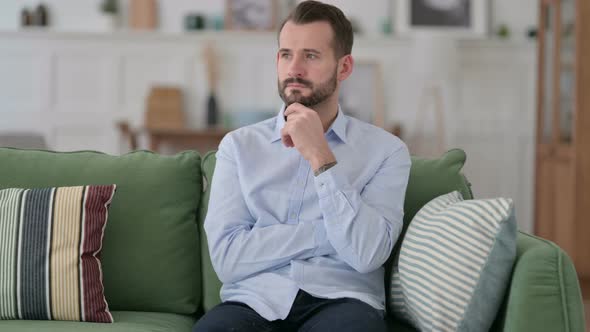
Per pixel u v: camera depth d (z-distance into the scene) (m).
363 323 1.60
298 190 1.89
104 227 1.96
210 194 1.96
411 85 6.02
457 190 2.11
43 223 1.88
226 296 1.89
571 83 4.59
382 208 1.84
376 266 1.76
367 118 5.98
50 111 5.81
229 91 5.94
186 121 5.93
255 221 1.92
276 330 1.75
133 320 1.89
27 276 1.84
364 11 6.00
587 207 4.51
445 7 5.99
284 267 1.84
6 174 2.08
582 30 4.47
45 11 5.77
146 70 5.88
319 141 1.78
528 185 6.08
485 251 1.63
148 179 2.10
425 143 6.04
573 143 4.54
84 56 5.82
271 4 5.93
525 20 6.05
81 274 1.86
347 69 1.96
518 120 6.04
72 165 2.11
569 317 1.54
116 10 5.87
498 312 1.70
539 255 1.58
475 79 6.02
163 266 2.04
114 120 5.86
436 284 1.67
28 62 5.78
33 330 1.72
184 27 5.92
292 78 1.85
